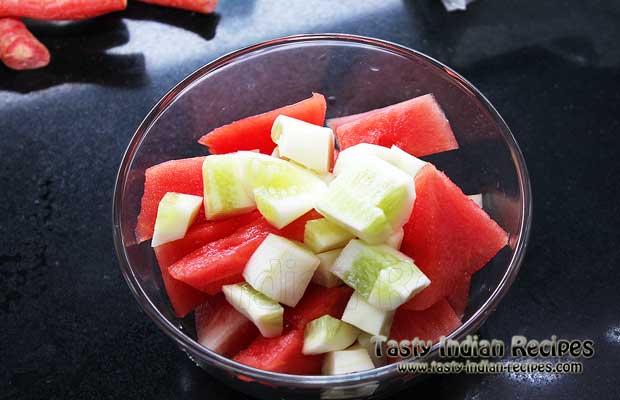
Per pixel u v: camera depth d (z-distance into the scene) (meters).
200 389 0.25
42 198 0.30
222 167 0.23
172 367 0.25
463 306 0.23
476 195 0.26
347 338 0.22
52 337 0.26
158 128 0.26
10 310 0.27
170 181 0.25
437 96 0.27
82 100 0.33
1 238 0.29
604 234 0.28
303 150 0.23
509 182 0.24
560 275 0.27
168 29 0.35
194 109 0.27
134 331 0.26
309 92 0.28
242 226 0.24
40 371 0.26
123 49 0.34
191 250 0.23
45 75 0.33
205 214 0.24
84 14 0.34
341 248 0.23
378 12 0.35
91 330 0.26
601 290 0.27
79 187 0.30
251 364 0.21
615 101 0.32
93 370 0.25
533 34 0.34
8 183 0.30
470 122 0.26
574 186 0.29
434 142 0.26
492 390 0.24
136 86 0.33
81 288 0.27
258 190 0.23
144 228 0.24
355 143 0.26
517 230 0.23
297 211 0.22
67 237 0.29
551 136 0.31
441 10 0.35
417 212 0.22
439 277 0.22
